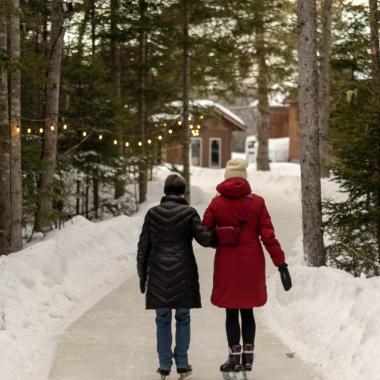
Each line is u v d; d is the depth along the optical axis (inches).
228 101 1439.5
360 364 320.2
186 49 1145.4
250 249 324.2
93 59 992.2
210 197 1370.6
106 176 1024.9
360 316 367.2
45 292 491.5
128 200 1136.2
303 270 501.7
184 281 319.9
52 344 388.8
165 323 325.4
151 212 328.2
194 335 417.4
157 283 319.6
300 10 550.3
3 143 606.5
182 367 326.3
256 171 1968.5
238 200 327.3
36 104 840.3
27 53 748.6
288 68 1373.0
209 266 674.8
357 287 428.5
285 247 791.1
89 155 1004.6
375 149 571.8
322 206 589.3
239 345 327.6
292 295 480.4
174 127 1251.8
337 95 904.9
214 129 2605.8
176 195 332.5
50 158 753.0
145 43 1215.6
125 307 491.5
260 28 1143.6
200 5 1083.3
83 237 665.6
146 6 1057.5
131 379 328.8
